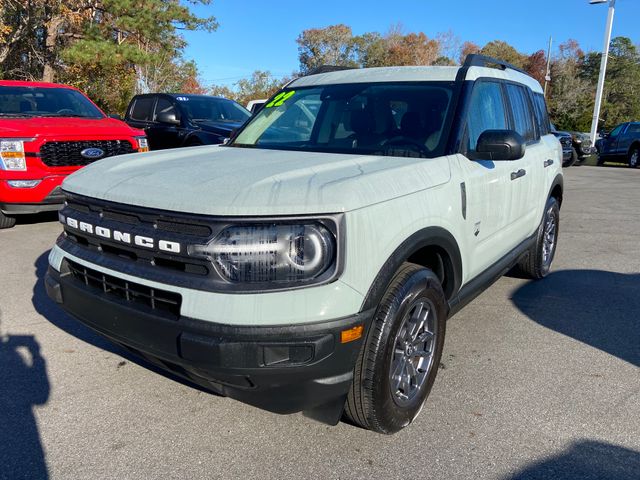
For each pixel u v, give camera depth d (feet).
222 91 180.65
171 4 68.13
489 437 9.33
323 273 7.49
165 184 8.47
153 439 9.14
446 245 9.93
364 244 7.80
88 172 10.06
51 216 26.35
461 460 8.70
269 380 7.46
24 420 9.61
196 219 7.57
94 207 9.05
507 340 13.47
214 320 7.36
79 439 9.10
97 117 26.99
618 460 8.74
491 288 17.61
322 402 8.04
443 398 10.61
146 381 11.06
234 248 7.37
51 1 60.70
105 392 10.61
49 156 21.68
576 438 9.32
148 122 34.86
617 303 16.26
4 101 25.29
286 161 9.91
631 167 68.90
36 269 18.08
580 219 30.14
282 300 7.31
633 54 209.15
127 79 75.36
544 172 16.39
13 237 22.25
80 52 60.23
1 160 20.89
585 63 213.25
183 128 32.35
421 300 9.28
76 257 9.29
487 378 11.45
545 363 12.21
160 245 7.86
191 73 115.24
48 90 27.27
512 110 14.40
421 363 9.84
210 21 82.38
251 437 9.25
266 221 7.38
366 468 8.48
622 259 21.47
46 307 14.83
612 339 13.61
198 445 9.01
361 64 197.36
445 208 9.78
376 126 11.77
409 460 8.69
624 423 9.80
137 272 8.18
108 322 8.74
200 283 7.55
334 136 12.10
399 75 12.76
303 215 7.42
